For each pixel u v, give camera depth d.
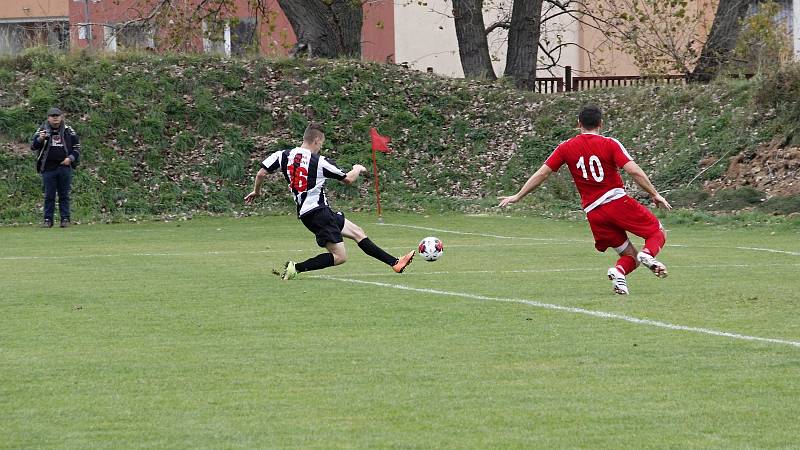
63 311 23.45
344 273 30.36
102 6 87.12
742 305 23.41
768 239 41.84
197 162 60.62
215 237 44.81
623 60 89.75
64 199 51.03
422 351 18.56
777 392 15.48
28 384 16.30
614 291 25.00
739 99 62.22
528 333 20.17
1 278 29.83
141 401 15.25
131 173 58.91
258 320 21.98
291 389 15.91
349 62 69.38
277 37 92.00
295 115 64.38
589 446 12.93
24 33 84.75
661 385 15.97
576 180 24.88
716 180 57.22
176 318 22.34
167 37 71.50
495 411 14.57
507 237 43.72
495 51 90.25
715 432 13.51
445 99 67.94
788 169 55.06
